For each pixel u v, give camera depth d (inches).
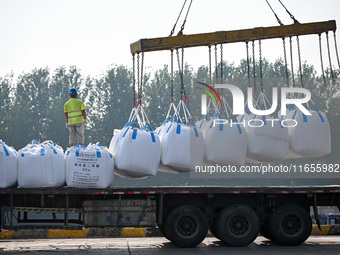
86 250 444.8
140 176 457.1
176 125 458.9
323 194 478.6
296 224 464.4
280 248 448.5
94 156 434.9
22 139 2719.0
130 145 442.0
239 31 478.6
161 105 2573.8
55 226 438.0
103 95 2687.0
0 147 426.3
